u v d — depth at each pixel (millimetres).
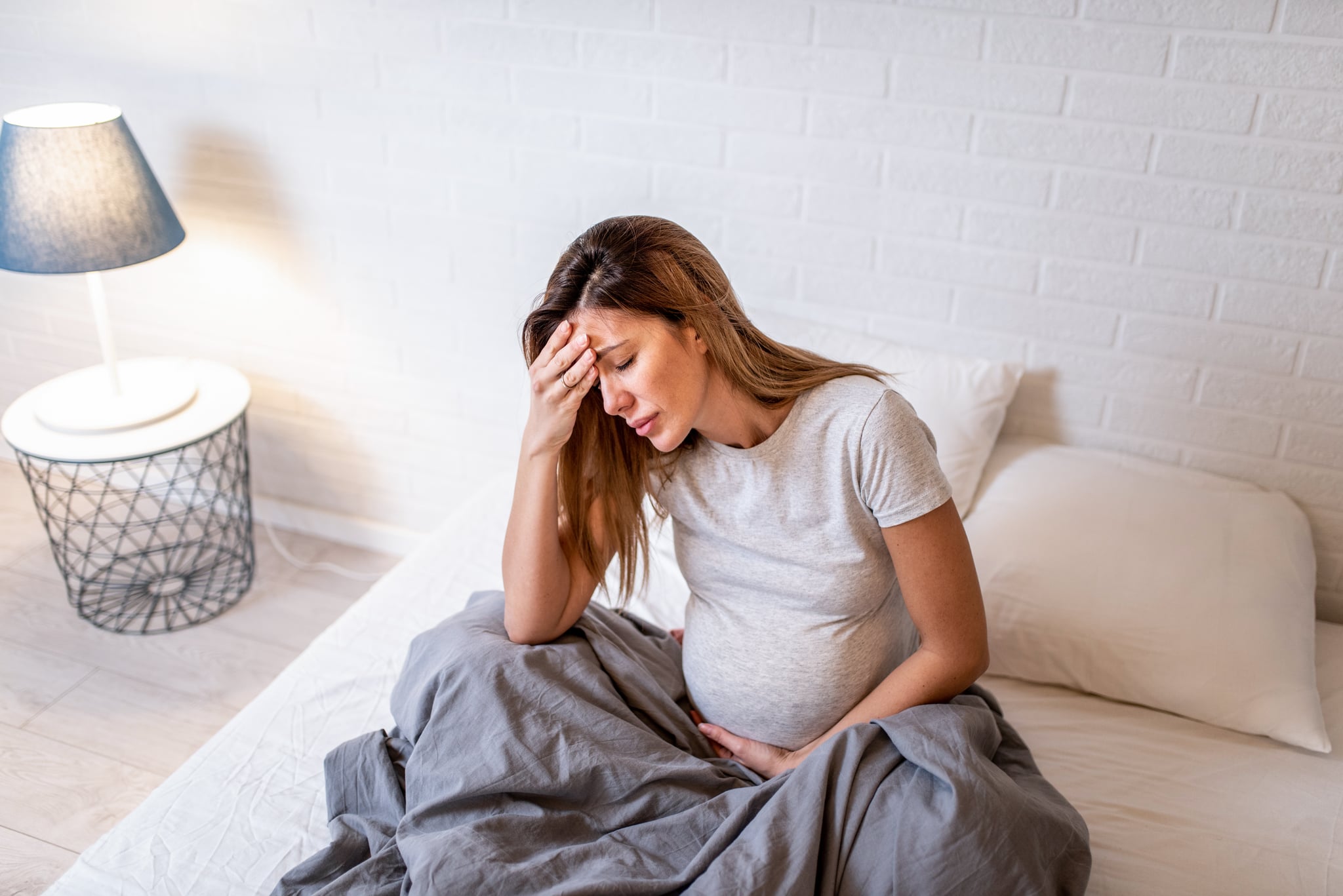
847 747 1242
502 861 1199
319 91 2242
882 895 1168
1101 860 1368
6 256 2016
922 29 1829
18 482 2854
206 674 2225
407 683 1438
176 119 2369
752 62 1950
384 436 2555
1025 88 1811
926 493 1222
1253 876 1346
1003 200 1899
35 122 2135
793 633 1336
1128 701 1642
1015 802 1189
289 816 1435
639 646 1566
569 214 2189
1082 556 1719
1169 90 1734
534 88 2105
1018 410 2045
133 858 1362
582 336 1194
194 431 2180
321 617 2418
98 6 2311
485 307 2326
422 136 2215
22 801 1883
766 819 1197
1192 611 1638
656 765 1311
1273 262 1782
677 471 1356
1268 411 1877
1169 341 1895
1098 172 1825
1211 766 1524
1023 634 1691
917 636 1482
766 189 2039
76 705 2119
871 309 2070
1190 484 1878
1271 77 1673
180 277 2545
